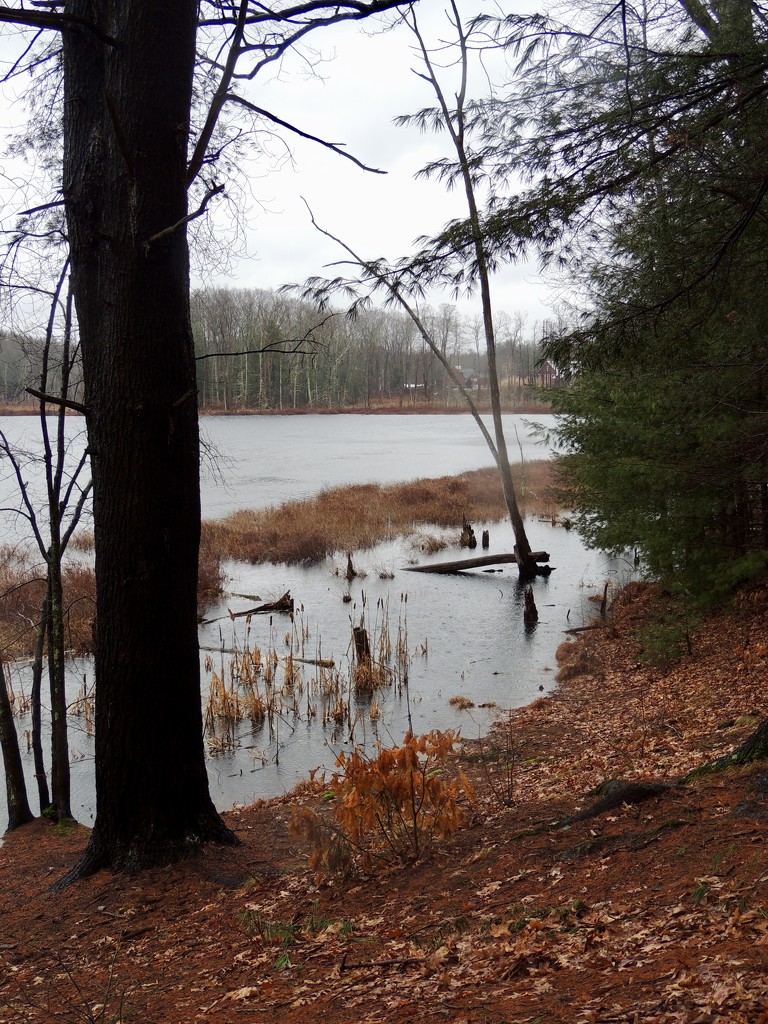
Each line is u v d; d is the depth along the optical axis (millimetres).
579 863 5051
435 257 6785
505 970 3936
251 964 4855
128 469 6438
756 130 6387
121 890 6289
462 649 16219
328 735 12023
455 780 6125
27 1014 4703
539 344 7793
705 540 12977
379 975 4309
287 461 53406
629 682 12688
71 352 9148
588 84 6160
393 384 121562
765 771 5355
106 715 6652
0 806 10383
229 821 8555
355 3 5309
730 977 3184
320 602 20453
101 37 5887
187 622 6738
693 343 7777
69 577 20000
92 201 6473
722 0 6207
